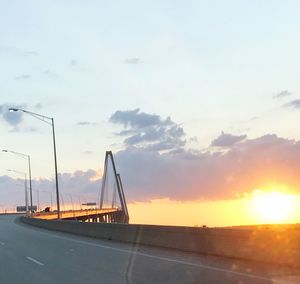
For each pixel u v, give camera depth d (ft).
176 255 68.54
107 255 73.72
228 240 62.90
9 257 75.51
